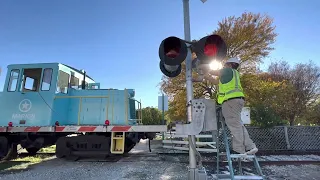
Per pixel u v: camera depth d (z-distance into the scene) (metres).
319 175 4.78
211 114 3.04
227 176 3.40
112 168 5.49
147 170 5.24
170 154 7.71
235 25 14.10
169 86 14.59
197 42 2.96
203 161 6.12
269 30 13.99
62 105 6.64
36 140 6.66
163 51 2.69
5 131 6.18
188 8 3.63
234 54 14.05
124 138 6.21
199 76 3.38
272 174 4.86
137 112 7.68
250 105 12.11
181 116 14.62
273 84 13.41
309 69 17.98
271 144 8.59
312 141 8.61
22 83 6.60
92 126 6.20
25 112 6.36
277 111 13.37
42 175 4.80
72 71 7.32
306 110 16.11
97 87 8.36
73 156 6.49
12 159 6.89
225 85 3.05
